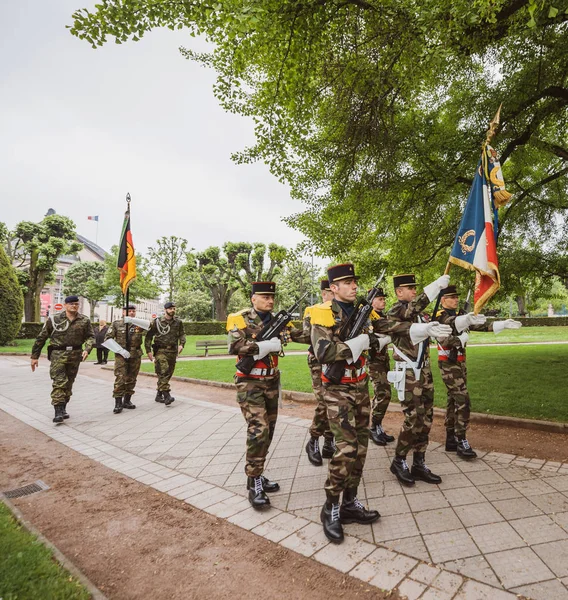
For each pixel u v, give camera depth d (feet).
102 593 7.63
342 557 8.70
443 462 14.03
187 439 17.48
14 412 23.04
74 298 21.08
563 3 17.10
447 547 8.93
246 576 8.18
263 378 11.91
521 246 32.81
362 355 10.92
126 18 15.96
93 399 26.91
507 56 24.63
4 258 70.03
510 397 22.03
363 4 19.49
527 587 7.54
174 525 10.30
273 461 14.62
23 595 6.82
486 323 12.07
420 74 21.50
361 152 25.95
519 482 12.19
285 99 23.88
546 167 31.40
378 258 33.32
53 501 11.77
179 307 154.40
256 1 16.19
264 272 139.03
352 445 9.70
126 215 23.47
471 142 25.81
